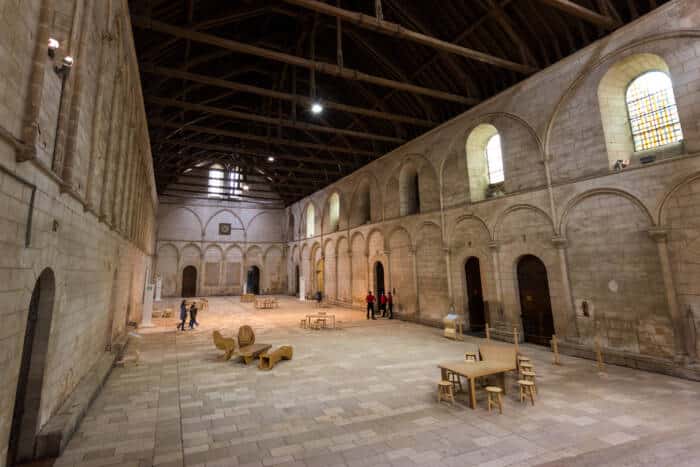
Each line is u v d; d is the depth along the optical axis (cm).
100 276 834
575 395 755
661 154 984
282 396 762
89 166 663
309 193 3450
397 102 1977
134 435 577
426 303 1788
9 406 385
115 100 844
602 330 1054
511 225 1359
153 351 1209
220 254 3738
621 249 1017
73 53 526
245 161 3325
